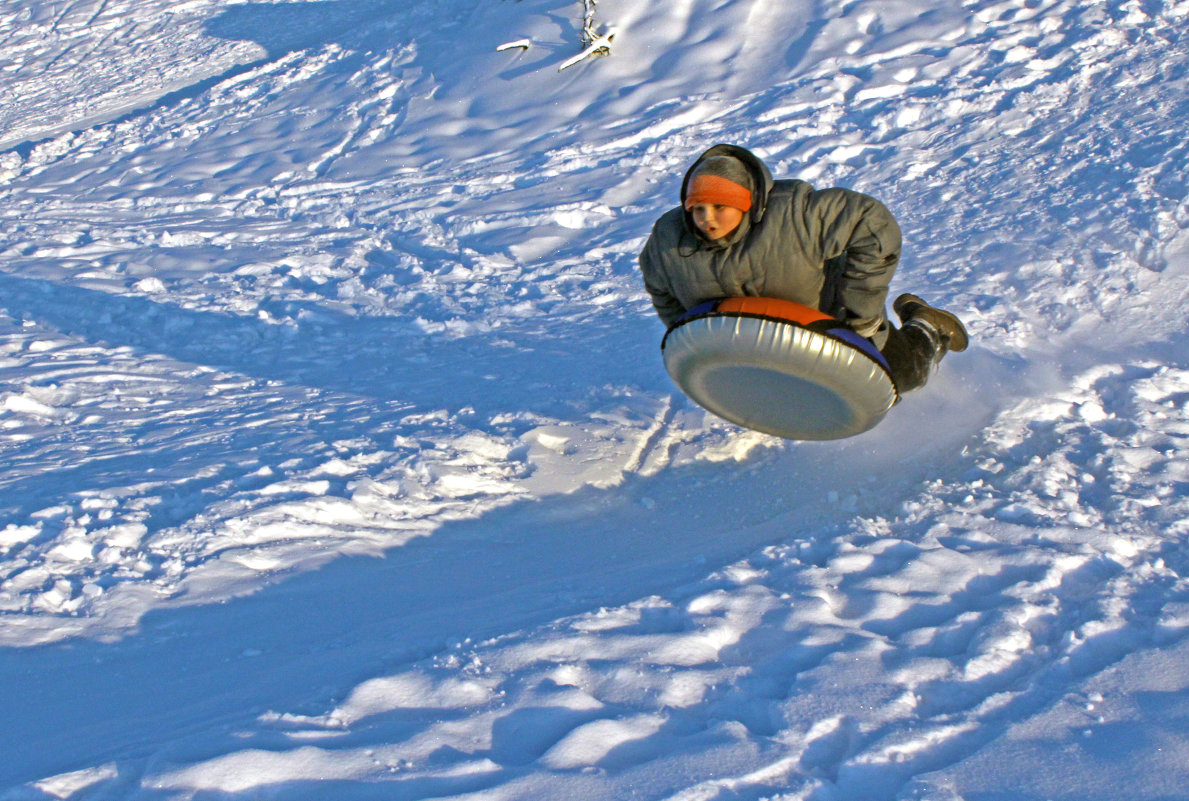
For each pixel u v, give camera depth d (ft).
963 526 12.08
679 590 10.97
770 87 41.70
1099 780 6.89
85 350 25.05
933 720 7.82
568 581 12.10
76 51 76.54
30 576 12.52
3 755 8.42
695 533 13.99
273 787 7.17
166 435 18.60
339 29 71.41
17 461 17.43
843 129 36.27
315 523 14.10
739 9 47.26
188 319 27.09
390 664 9.48
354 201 39.58
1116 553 10.87
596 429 17.88
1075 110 32.30
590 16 47.34
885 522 12.85
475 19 55.62
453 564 13.16
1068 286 21.04
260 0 81.41
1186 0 38.37
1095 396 16.49
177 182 46.24
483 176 39.83
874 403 12.85
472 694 8.55
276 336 26.09
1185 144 26.66
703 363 13.06
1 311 28.40
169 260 33.27
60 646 10.80
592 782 7.15
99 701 9.44
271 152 48.60
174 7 83.51
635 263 29.58
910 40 41.60
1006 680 8.49
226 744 7.79
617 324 24.71
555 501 15.51
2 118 63.05
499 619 10.59
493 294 28.43
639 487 16.01
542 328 25.09
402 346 24.54
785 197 12.10
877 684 8.38
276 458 16.67
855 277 12.35
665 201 34.53
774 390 13.26
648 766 7.34
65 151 54.54
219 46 72.33
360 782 7.22
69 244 35.94
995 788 6.93
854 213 11.94
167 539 13.42
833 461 15.83
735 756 7.41
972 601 10.09
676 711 8.25
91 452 17.79
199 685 9.60
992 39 39.70
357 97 52.75
